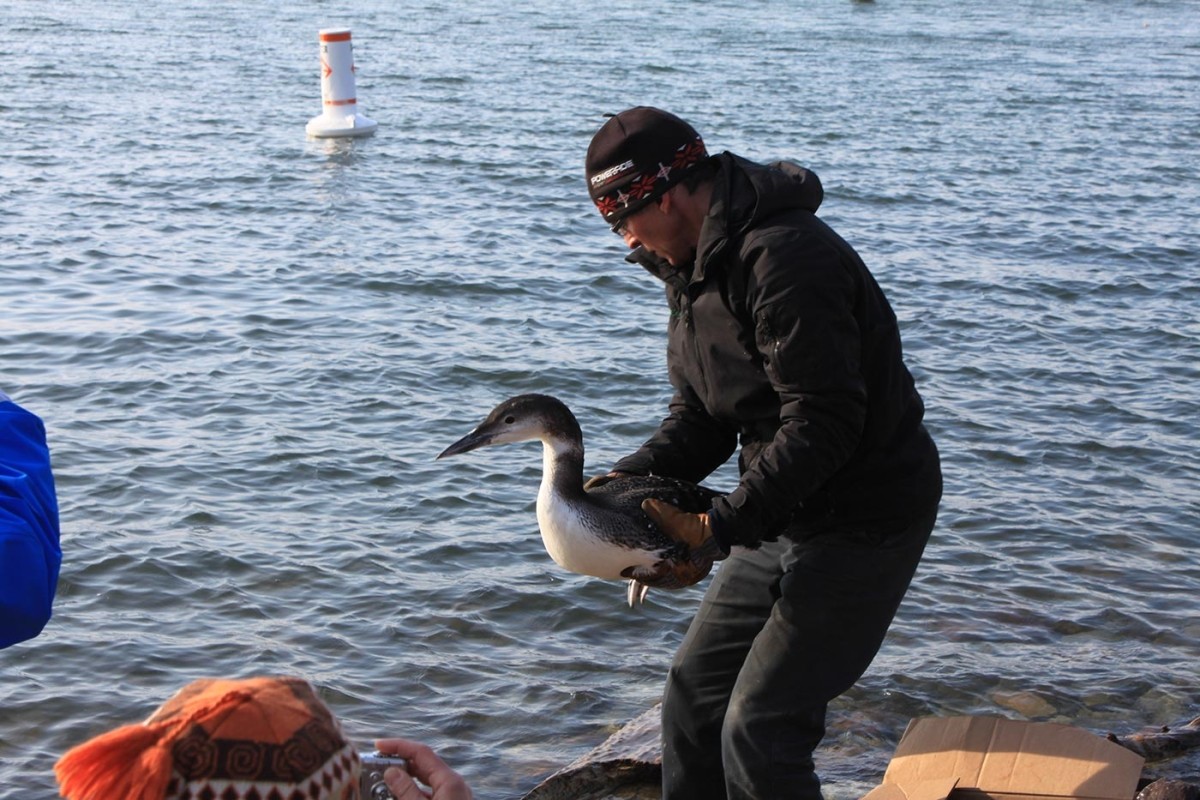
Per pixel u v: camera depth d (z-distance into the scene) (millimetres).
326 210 16062
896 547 3738
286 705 1731
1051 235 16094
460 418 9516
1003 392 10500
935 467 3793
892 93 27812
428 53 30891
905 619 6770
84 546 7234
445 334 11406
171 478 8211
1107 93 29484
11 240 13914
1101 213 17562
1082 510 8281
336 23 36719
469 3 43906
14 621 2330
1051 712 5824
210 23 35812
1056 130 24234
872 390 3607
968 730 4367
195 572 7055
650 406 9906
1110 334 12211
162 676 6109
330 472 8422
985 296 13383
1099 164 21141
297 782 1670
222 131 20875
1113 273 14453
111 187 16719
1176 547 7773
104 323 11297
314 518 7805
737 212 3523
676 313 3873
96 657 6227
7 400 2697
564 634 6652
